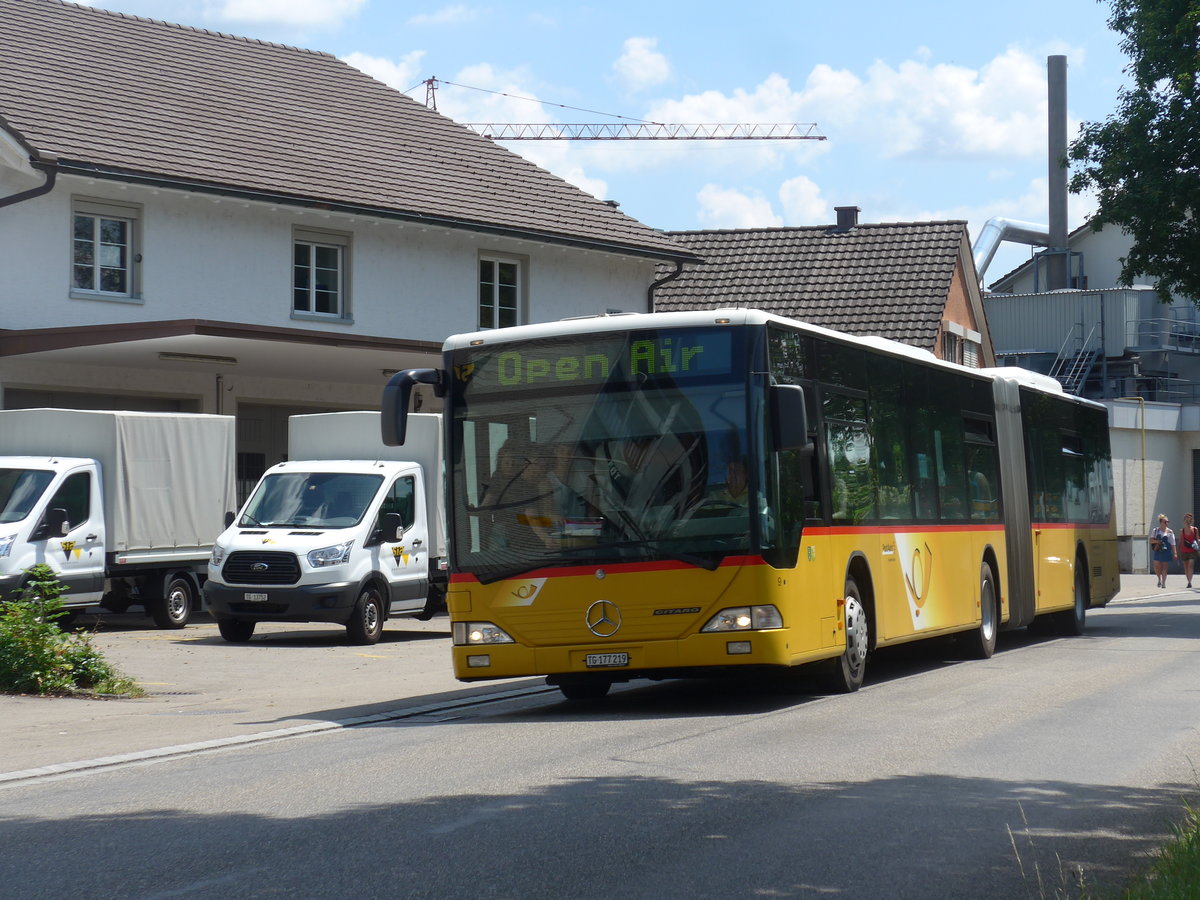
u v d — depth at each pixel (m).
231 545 22.08
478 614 13.05
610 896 6.48
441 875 6.83
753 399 12.70
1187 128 25.47
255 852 7.34
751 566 12.52
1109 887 6.56
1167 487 55.28
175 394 29.08
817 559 13.48
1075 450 24.06
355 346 26.06
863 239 45.47
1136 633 23.66
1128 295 59.38
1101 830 7.95
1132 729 11.71
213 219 29.73
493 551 13.07
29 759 10.98
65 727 12.96
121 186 28.14
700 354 12.87
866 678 16.17
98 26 32.94
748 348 12.78
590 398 13.05
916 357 16.84
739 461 12.66
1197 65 25.02
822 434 13.91
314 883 6.69
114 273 28.42
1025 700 13.69
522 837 7.65
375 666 19.03
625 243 36.88
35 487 22.06
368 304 32.41
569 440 13.05
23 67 29.67
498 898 6.43
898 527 15.78
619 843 7.52
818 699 13.95
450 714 13.66
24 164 26.86
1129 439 54.06
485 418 13.30
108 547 22.88
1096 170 26.92
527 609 12.91
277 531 22.28
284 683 17.06
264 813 8.38
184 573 24.44
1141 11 25.64
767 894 6.53
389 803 8.62
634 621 12.66
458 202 34.09
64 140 27.53
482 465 13.25
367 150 34.34
